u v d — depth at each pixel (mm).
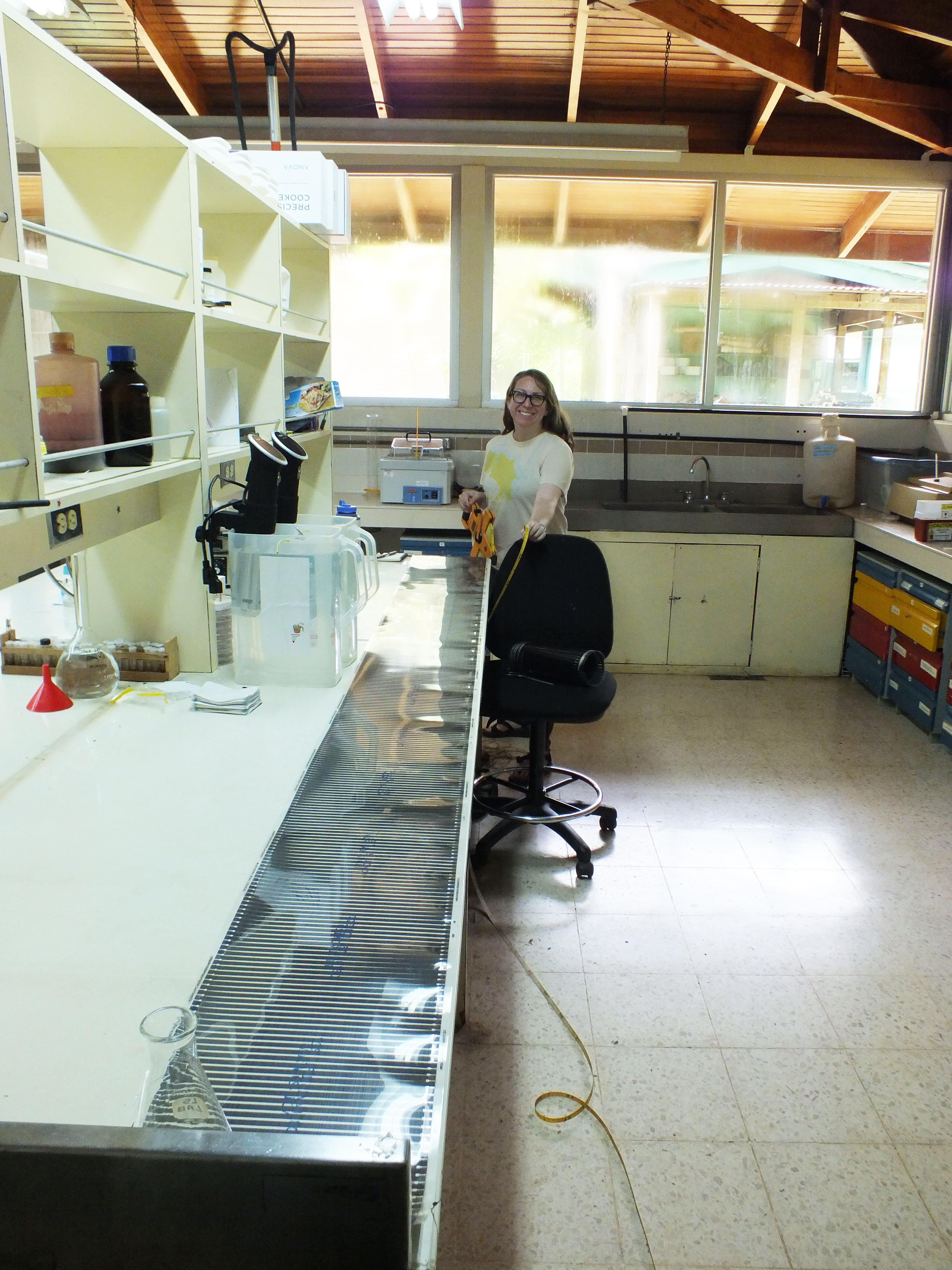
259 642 2006
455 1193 1731
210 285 2164
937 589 3902
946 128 4715
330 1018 940
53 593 2748
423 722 1798
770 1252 1628
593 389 5344
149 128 1776
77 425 1696
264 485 1969
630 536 4738
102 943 1086
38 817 1397
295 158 3004
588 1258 1610
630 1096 1978
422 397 5281
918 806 3402
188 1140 561
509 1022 2203
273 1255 571
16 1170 555
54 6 2879
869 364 5340
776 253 5211
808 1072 2057
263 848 1298
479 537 3502
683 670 4914
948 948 2529
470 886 2795
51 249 2014
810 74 4066
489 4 4207
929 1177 1786
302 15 4312
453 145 4715
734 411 5223
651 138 4852
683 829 3195
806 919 2658
